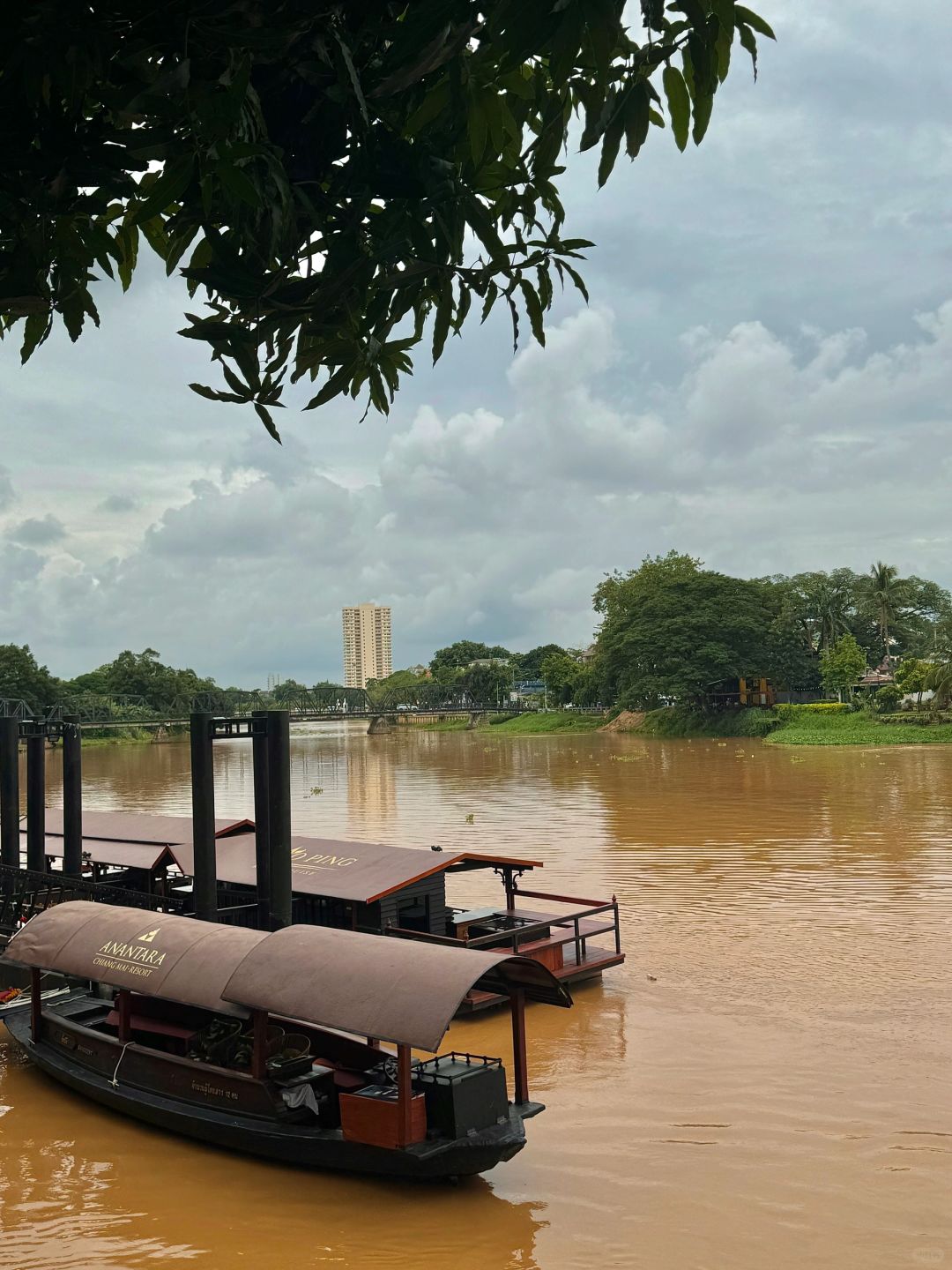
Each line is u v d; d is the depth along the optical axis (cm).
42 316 378
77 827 1991
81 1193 1004
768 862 2714
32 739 2105
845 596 11375
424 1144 959
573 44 281
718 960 1789
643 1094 1241
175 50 316
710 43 295
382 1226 940
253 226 352
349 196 346
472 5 291
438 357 371
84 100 333
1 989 1590
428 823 3781
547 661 13300
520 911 1772
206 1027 1189
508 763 6862
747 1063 1331
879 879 2442
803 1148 1095
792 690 10219
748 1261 877
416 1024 941
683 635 9119
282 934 1132
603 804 4159
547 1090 1256
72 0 300
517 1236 923
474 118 318
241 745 11038
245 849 1916
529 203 367
